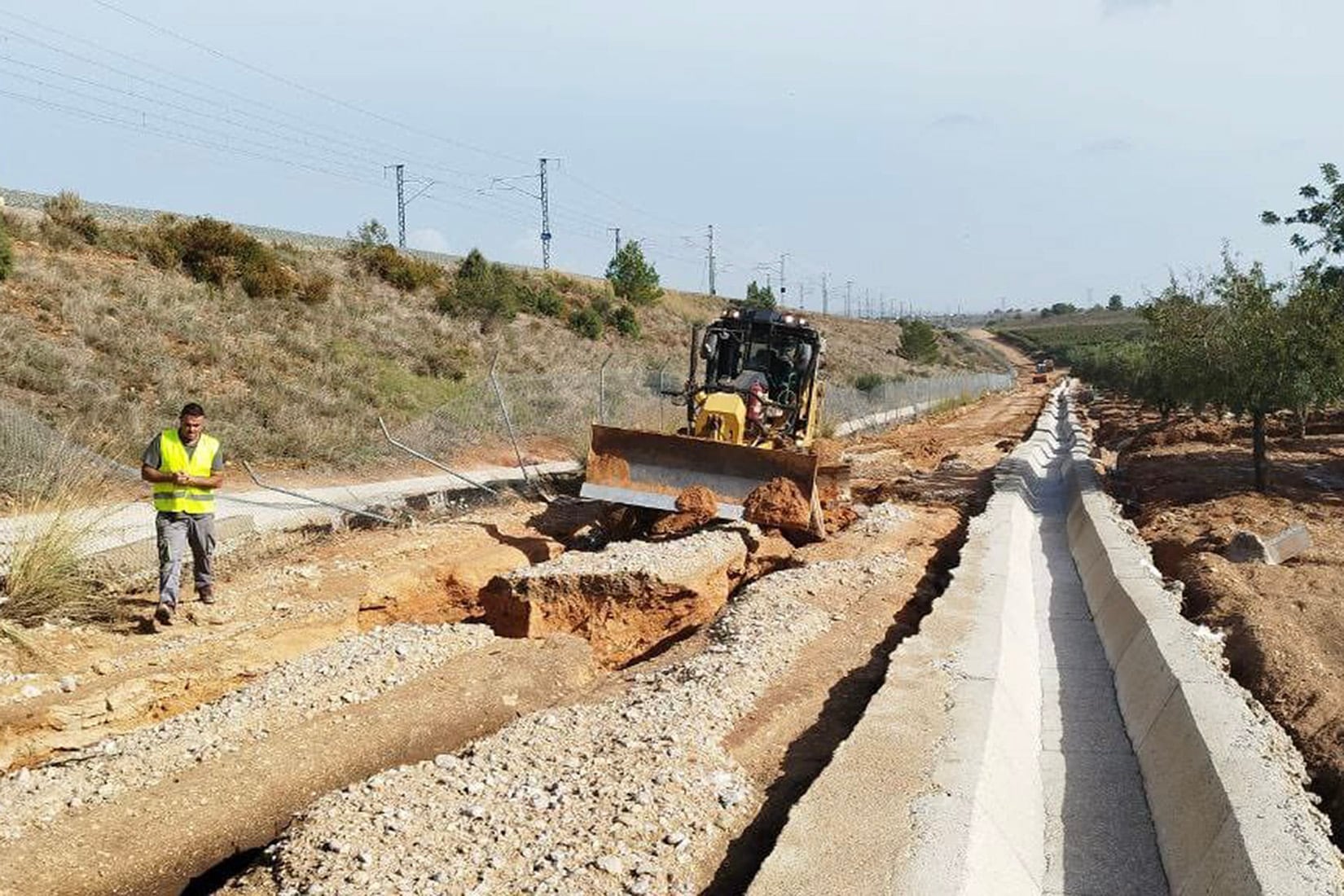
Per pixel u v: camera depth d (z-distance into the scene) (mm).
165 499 9977
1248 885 5320
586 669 10023
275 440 20359
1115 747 8391
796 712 8172
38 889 6109
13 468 14055
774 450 13742
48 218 28016
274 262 31453
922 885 5238
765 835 6223
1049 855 6699
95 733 7988
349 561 12562
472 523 15188
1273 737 7602
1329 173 19188
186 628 9969
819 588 11500
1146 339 32594
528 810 6094
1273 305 19172
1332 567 12516
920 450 31641
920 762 6699
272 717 8305
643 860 5645
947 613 10227
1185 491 19297
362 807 6031
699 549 12320
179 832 6816
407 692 8914
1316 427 28875
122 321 23734
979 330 193625
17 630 9133
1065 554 15789
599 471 14203
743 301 78438
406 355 30375
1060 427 41438
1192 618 11195
